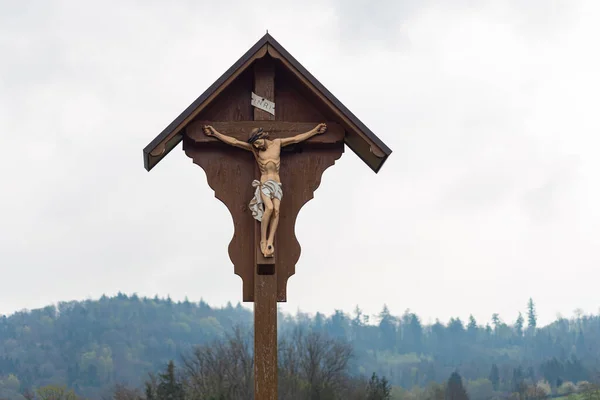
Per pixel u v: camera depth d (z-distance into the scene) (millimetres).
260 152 20094
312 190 20453
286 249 20047
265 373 19297
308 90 20391
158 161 20922
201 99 20016
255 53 20234
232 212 20219
